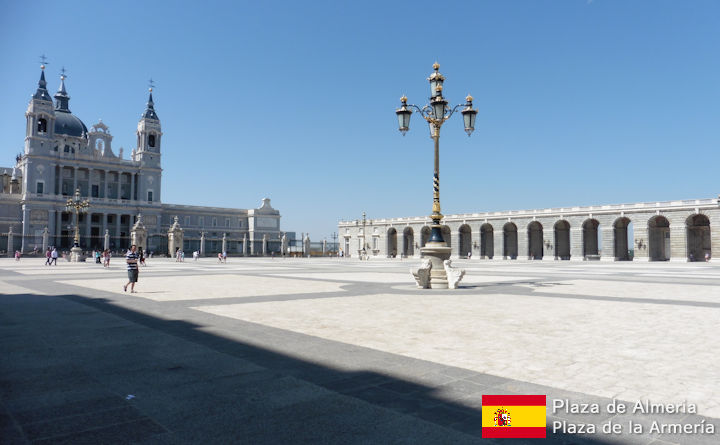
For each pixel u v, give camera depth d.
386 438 4.29
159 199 114.38
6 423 4.62
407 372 6.48
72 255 59.44
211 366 6.76
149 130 114.44
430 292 17.59
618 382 6.06
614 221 75.44
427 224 100.56
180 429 4.48
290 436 4.32
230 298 15.59
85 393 5.55
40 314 11.87
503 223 89.56
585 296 16.12
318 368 6.68
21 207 99.50
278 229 130.88
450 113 19.30
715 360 7.16
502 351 7.74
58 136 107.75
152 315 11.68
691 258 71.75
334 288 19.53
